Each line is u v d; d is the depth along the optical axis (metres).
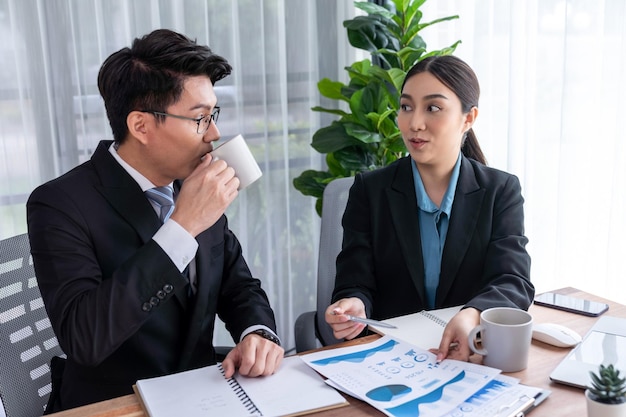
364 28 2.54
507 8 2.48
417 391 1.08
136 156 1.35
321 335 1.74
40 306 1.46
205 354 1.48
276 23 2.70
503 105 2.56
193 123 1.30
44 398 1.42
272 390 1.12
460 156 1.63
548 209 2.48
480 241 1.57
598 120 2.29
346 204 1.83
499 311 1.20
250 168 1.30
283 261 2.90
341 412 1.04
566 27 2.29
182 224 1.23
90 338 1.17
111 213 1.34
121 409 1.08
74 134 2.43
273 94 2.76
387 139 2.45
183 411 1.05
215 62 1.30
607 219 2.32
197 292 1.41
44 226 1.28
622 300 2.31
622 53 2.18
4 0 2.24
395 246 1.62
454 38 2.66
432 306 1.62
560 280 2.46
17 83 2.29
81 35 2.39
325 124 2.91
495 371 1.13
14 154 2.34
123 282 1.18
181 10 2.55
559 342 1.25
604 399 0.93
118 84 1.28
